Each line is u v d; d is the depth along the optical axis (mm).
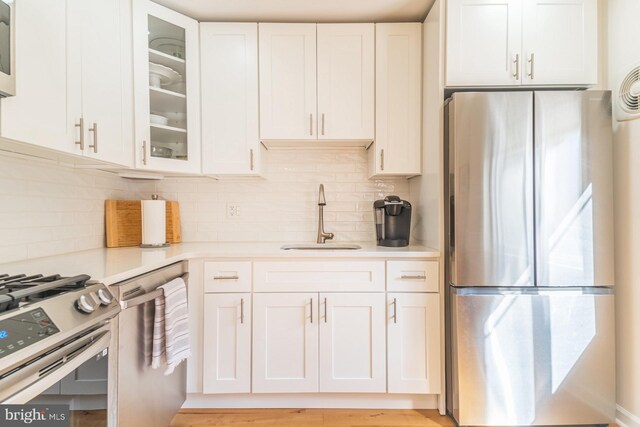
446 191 1711
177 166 1824
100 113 1393
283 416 1714
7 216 1289
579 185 1567
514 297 1570
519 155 1567
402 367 1709
